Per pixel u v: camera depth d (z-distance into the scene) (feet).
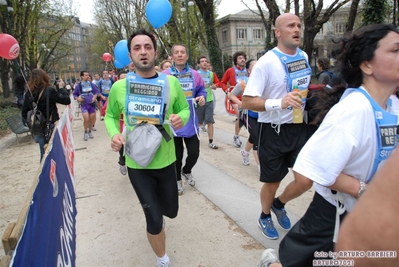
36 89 16.40
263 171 9.32
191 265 8.84
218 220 11.30
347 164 4.88
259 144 9.32
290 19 8.72
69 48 115.96
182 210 12.26
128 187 15.12
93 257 9.57
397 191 2.22
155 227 8.15
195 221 11.32
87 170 18.30
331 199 5.30
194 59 90.27
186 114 8.84
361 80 5.03
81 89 26.89
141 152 7.75
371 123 4.66
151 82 8.48
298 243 5.87
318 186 5.50
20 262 4.64
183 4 71.15
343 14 78.38
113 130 8.40
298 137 8.91
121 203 13.33
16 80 22.93
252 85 8.86
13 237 4.88
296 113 8.55
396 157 2.33
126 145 8.09
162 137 8.28
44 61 95.40
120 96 8.50
